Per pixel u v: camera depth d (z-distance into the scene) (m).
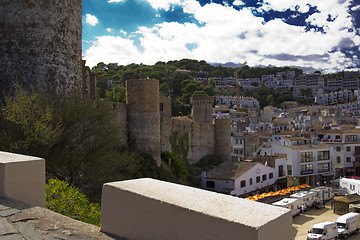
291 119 96.88
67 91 16.92
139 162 27.86
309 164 51.81
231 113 124.00
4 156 6.06
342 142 59.44
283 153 51.69
